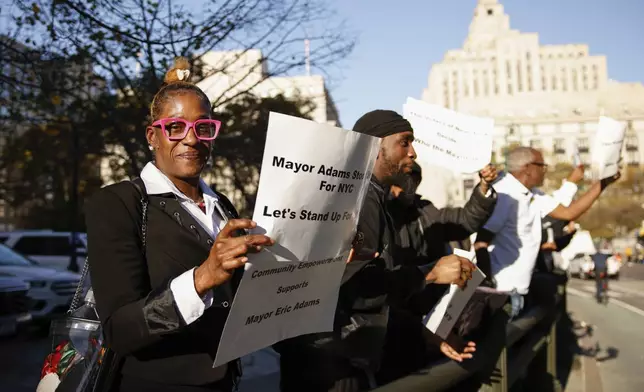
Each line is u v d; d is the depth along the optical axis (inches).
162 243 69.4
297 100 429.7
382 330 92.9
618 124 189.0
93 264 65.9
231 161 425.7
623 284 1162.6
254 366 248.8
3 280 374.9
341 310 89.6
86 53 342.3
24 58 354.9
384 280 90.7
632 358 330.3
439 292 110.7
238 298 61.7
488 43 5994.1
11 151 490.3
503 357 132.0
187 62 84.0
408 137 110.4
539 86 5374.0
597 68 5408.5
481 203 130.3
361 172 69.4
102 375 68.7
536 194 212.7
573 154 240.7
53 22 336.8
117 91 406.0
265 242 60.3
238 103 410.6
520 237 171.5
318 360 89.4
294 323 69.7
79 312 77.9
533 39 5408.5
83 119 402.0
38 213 823.7
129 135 392.8
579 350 354.0
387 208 114.0
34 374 290.7
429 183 2527.1
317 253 67.8
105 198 68.7
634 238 3034.0
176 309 60.7
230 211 85.0
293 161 62.1
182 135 75.0
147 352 67.7
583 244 473.4
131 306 62.5
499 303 133.6
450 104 5388.8
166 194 72.7
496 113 3929.6
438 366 100.9
